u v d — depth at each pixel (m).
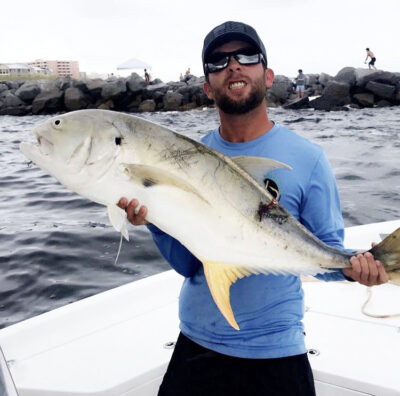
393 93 29.30
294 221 1.85
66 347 2.67
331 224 2.05
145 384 2.45
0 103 33.38
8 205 7.52
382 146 13.03
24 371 2.47
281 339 1.99
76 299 4.34
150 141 1.74
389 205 6.86
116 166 1.73
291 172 2.00
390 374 2.35
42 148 1.74
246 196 1.80
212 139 2.21
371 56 31.06
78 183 1.75
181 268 2.16
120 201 1.73
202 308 2.10
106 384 2.35
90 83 31.64
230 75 2.03
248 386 2.01
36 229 6.12
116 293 3.22
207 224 1.77
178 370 2.16
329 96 29.22
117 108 32.09
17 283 4.66
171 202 1.74
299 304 2.07
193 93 32.47
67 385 2.36
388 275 1.80
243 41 2.03
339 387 2.36
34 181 9.30
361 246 3.78
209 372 2.07
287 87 32.38
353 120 22.14
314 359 2.49
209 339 2.07
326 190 2.04
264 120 2.13
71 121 1.72
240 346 2.02
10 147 15.04
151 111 31.88
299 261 1.84
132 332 2.81
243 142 2.11
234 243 1.80
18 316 4.09
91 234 5.84
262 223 1.82
